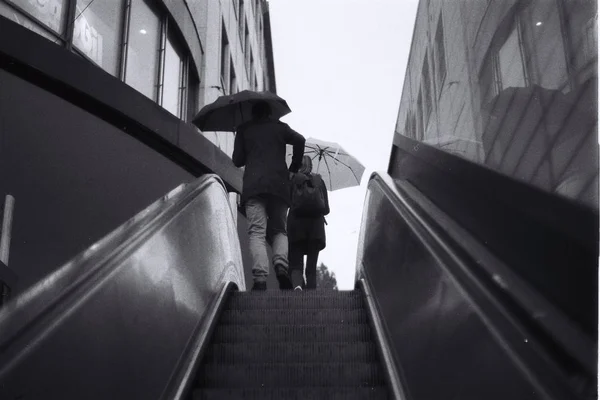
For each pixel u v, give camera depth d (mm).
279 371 4117
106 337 2869
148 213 4301
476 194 3352
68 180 6629
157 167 9148
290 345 4445
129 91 8062
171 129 9297
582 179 2117
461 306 2854
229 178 12242
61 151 6664
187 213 4887
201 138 10617
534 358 2074
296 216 6953
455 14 4277
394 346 4133
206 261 5176
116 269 3168
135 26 9125
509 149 2967
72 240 6445
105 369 2809
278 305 5500
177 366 3812
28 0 6641
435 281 3389
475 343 2574
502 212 2900
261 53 29359
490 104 3383
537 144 2598
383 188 5754
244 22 20797
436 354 3152
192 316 4379
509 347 2232
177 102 10992
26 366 2178
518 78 2975
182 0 10969
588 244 1983
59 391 2381
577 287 2070
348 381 4121
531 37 2838
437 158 4258
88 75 7164
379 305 4965
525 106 2824
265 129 6082
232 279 6305
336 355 4438
